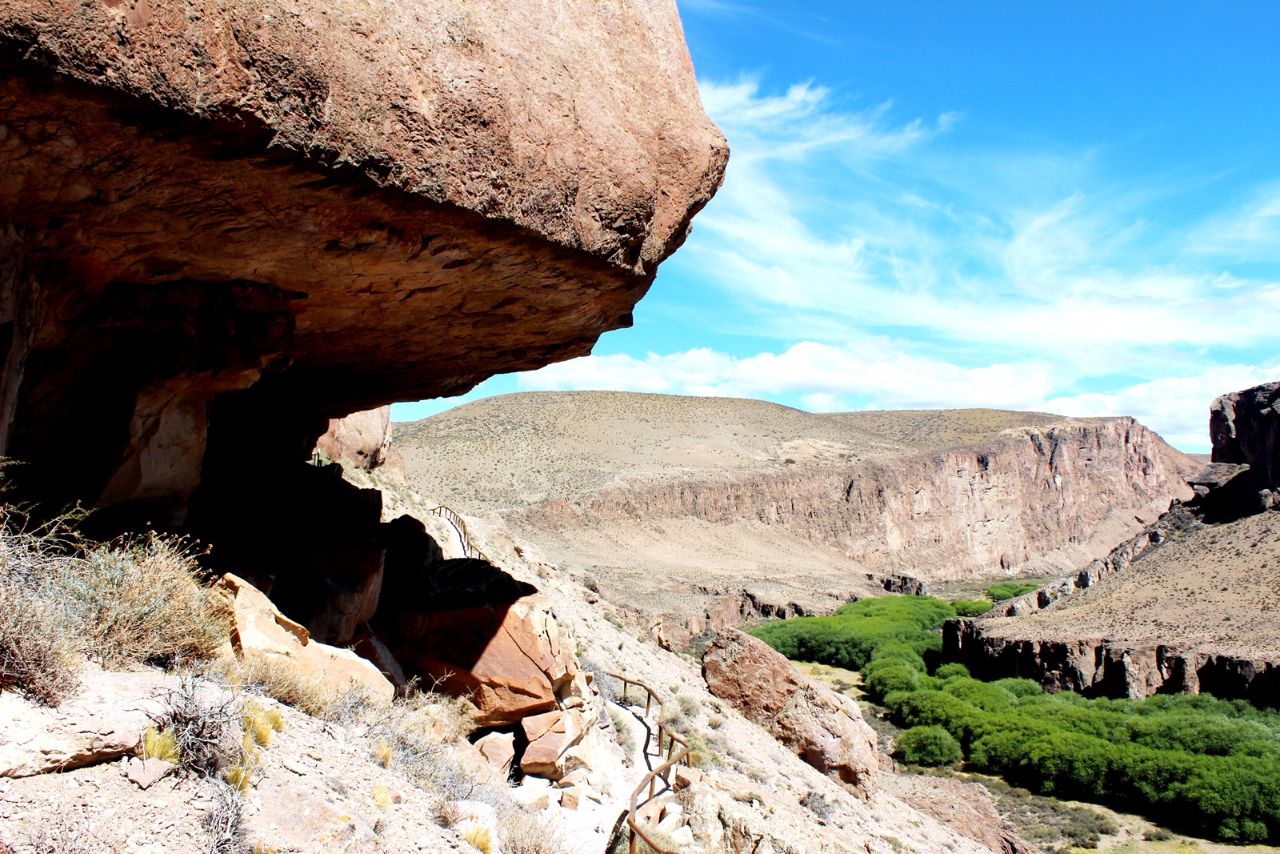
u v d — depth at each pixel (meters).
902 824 20.00
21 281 5.57
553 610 11.27
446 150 5.91
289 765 5.34
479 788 7.61
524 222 6.52
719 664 22.27
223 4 4.75
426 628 10.13
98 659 5.26
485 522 29.92
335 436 24.69
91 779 4.20
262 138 5.04
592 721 11.00
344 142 5.36
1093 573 96.62
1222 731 46.94
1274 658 56.81
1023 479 195.88
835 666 81.38
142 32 4.47
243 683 6.13
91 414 7.04
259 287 7.09
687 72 8.36
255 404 11.39
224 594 6.96
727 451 162.88
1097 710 56.12
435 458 124.06
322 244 6.32
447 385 12.22
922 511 171.00
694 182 8.12
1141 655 63.41
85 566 5.89
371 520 11.95
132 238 5.89
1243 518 90.25
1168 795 39.97
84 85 4.38
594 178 7.12
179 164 5.15
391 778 6.27
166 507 7.73
